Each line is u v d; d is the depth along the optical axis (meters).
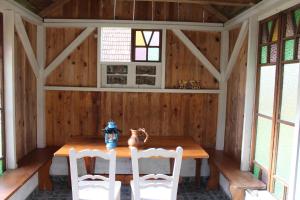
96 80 4.47
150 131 4.58
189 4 4.40
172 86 4.54
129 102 4.53
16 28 3.55
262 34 3.47
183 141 3.88
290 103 2.81
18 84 3.72
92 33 4.41
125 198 3.84
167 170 4.50
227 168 3.72
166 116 4.57
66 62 4.45
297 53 2.71
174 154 2.58
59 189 4.09
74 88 4.43
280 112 2.99
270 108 3.22
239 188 3.17
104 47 4.46
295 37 2.73
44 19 4.31
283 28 2.96
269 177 3.12
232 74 4.27
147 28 4.38
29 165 3.64
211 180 4.16
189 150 3.42
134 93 4.52
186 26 4.37
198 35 4.49
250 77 3.56
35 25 4.27
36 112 4.38
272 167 3.07
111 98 4.52
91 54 4.45
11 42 3.41
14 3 3.37
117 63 4.48
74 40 4.34
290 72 2.82
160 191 2.91
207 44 4.51
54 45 4.41
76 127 4.54
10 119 3.46
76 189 2.57
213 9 4.27
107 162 4.45
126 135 4.24
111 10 4.35
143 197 2.78
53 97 4.48
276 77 3.04
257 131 3.54
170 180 2.89
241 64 3.92
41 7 4.14
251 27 3.51
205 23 4.38
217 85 4.58
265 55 3.38
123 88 4.45
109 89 4.44
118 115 4.54
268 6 3.04
